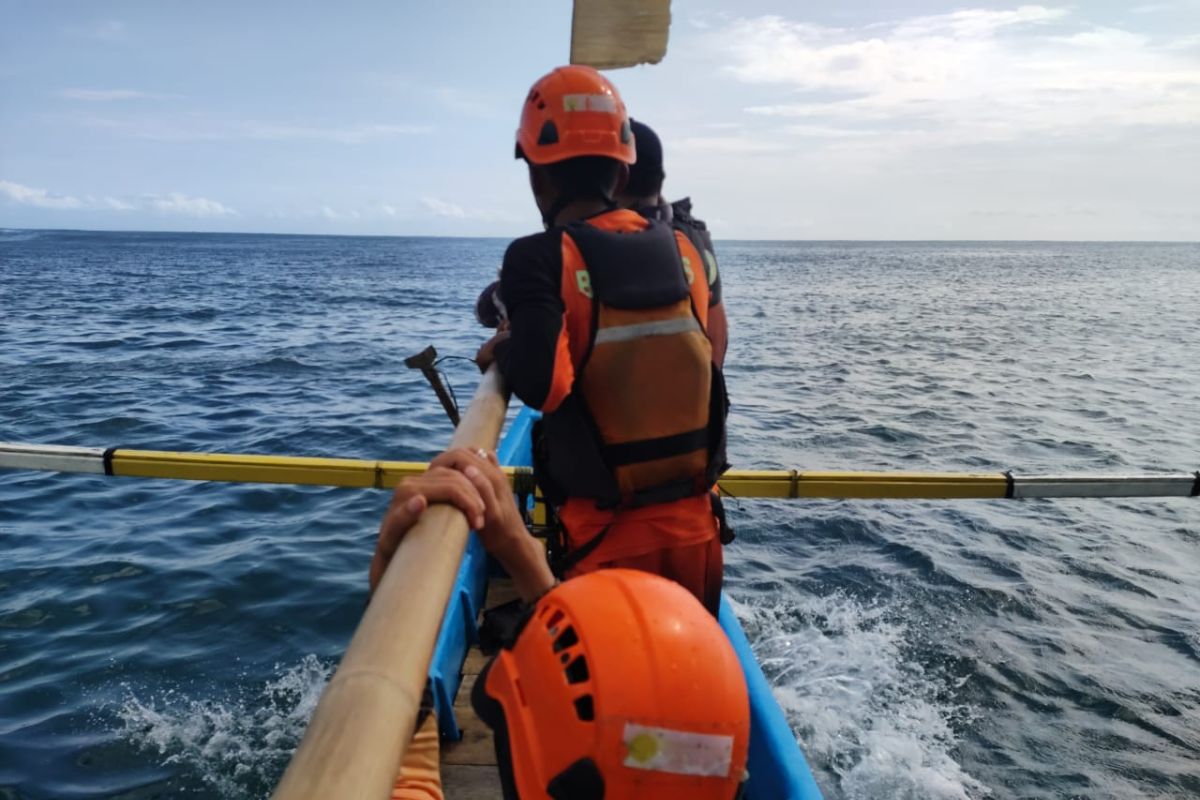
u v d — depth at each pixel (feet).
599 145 7.00
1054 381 61.00
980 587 23.99
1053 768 16.39
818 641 20.72
